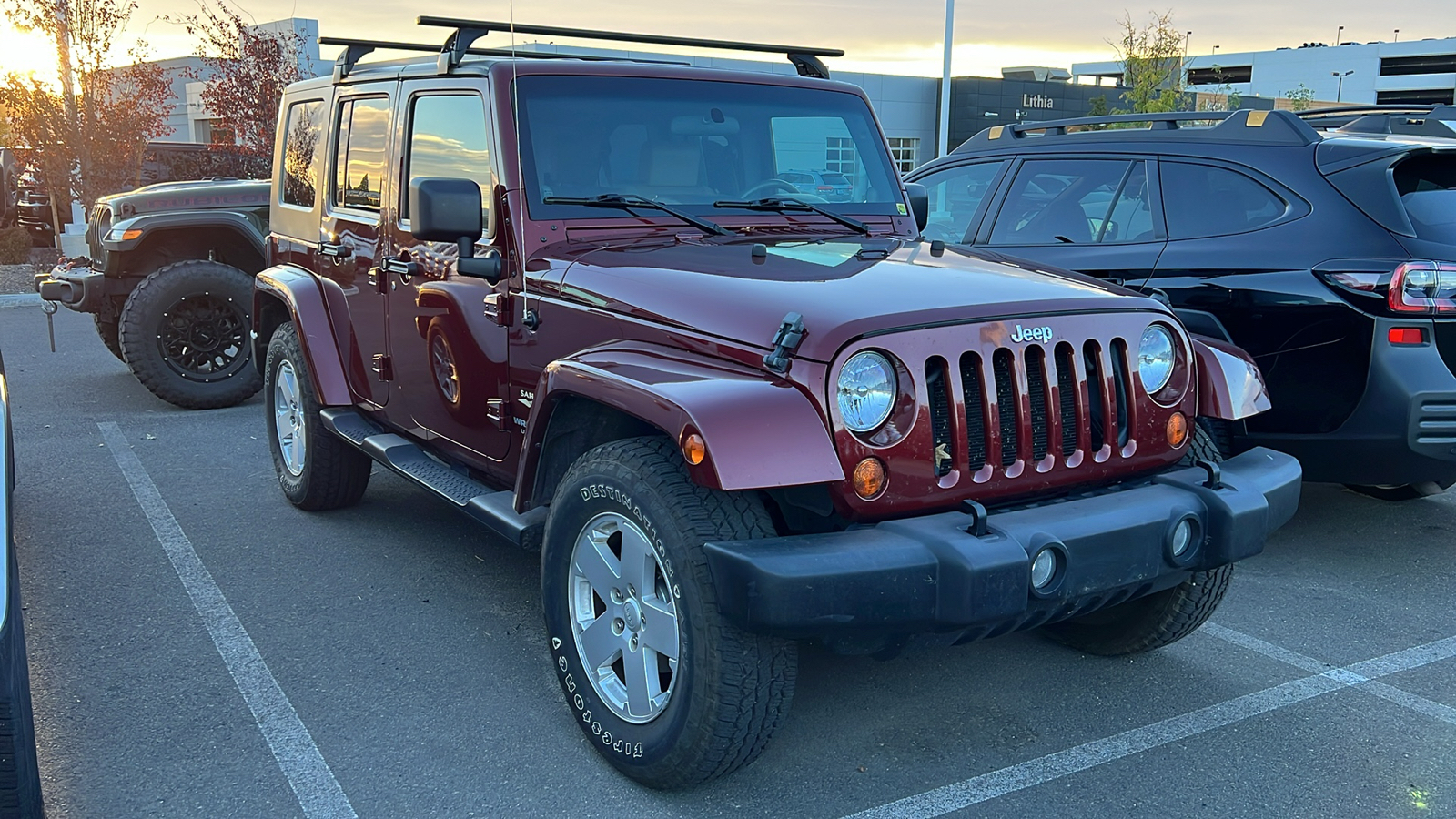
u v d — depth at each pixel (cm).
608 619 305
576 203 362
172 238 825
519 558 481
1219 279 464
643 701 294
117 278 815
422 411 422
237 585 446
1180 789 302
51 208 1697
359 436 454
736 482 250
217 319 767
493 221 362
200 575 457
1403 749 323
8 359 973
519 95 365
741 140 402
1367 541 506
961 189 593
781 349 267
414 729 333
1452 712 346
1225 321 464
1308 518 541
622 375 287
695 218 378
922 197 434
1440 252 419
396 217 426
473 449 391
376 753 320
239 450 663
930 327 275
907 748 325
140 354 746
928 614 259
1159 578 293
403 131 421
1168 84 2170
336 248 478
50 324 852
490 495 359
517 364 358
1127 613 371
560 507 311
